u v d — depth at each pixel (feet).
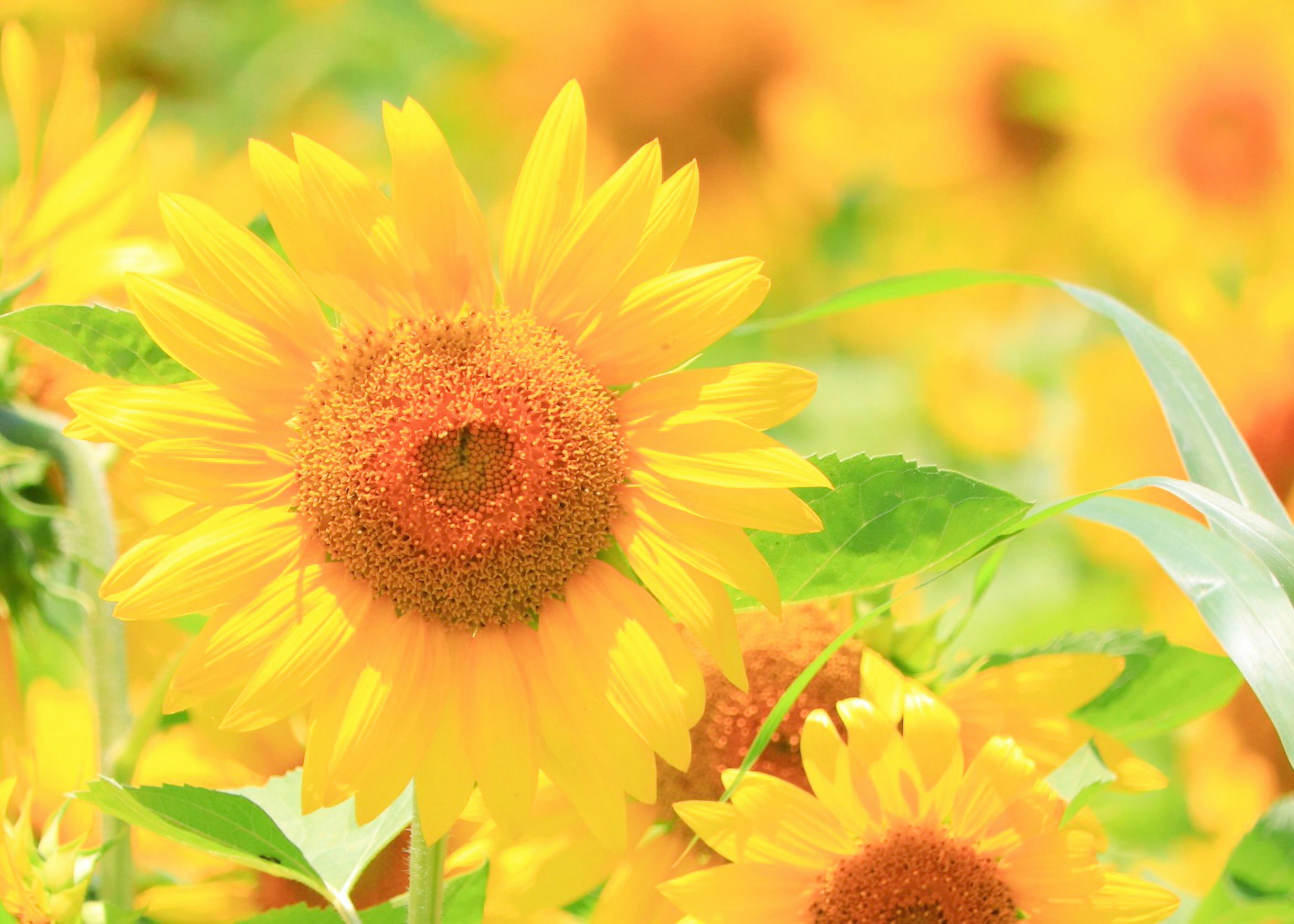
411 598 5.56
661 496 5.55
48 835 5.83
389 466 5.55
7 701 6.17
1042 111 7.70
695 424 5.55
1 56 6.31
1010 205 7.88
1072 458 7.23
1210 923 5.83
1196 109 7.48
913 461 5.58
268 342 5.56
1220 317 6.89
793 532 5.51
